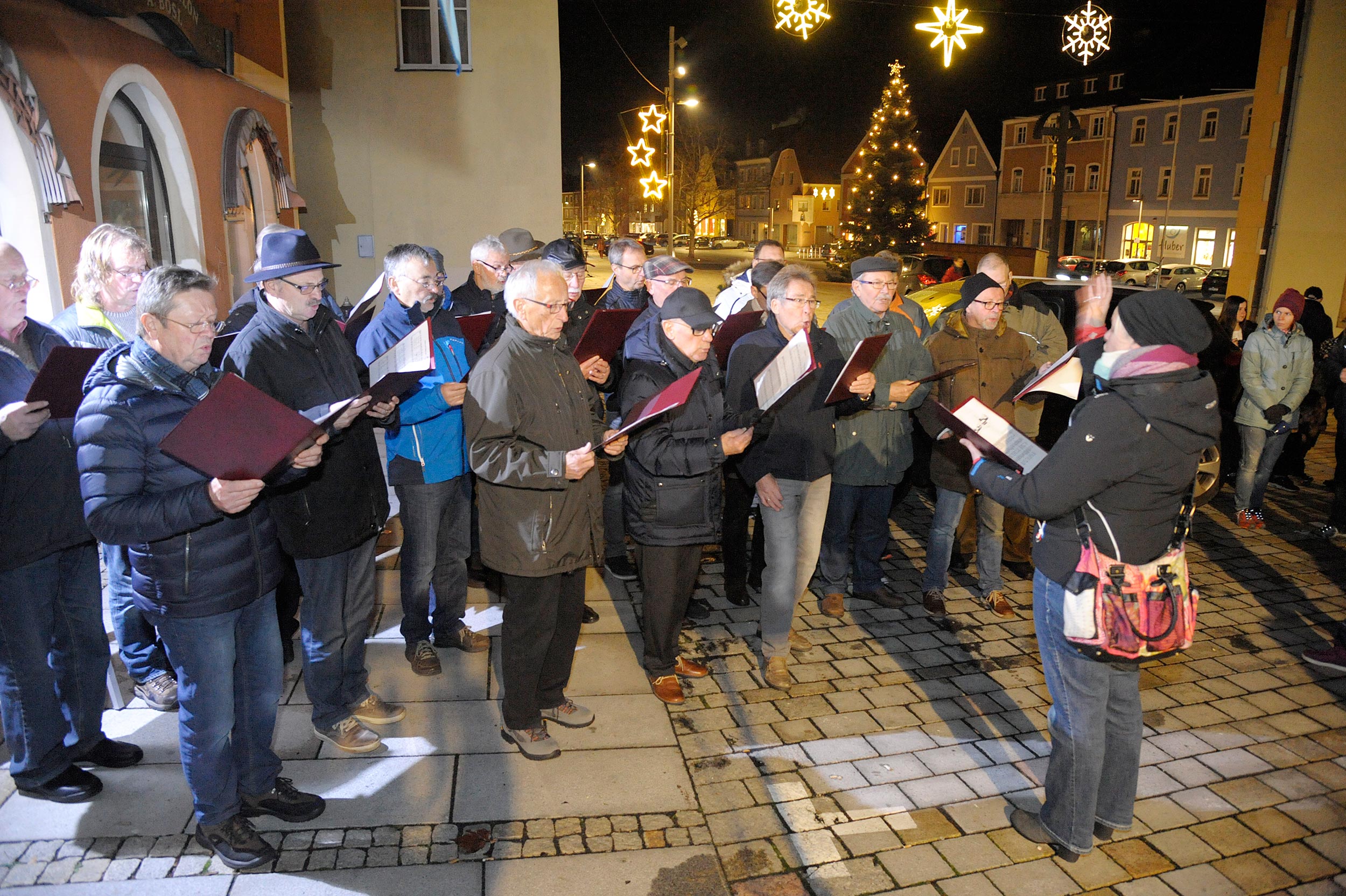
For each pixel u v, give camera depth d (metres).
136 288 3.35
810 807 3.27
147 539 2.41
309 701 3.79
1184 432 2.60
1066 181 47.84
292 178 10.87
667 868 2.90
